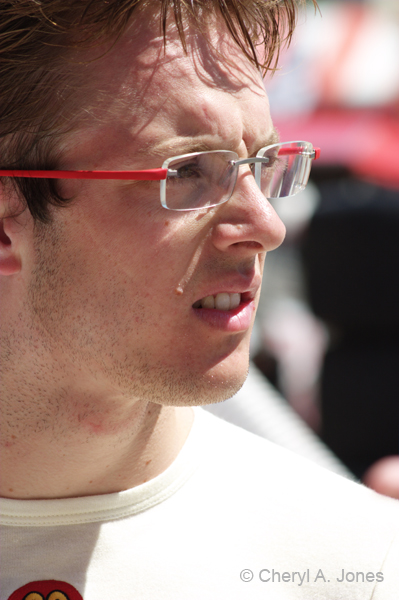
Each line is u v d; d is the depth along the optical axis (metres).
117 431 2.03
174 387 1.90
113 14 1.80
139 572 2.02
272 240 1.89
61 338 1.95
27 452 2.04
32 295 1.97
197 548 2.08
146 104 1.82
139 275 1.86
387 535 2.14
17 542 2.02
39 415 2.02
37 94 1.89
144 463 2.11
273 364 6.32
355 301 5.49
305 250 5.67
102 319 1.90
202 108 1.84
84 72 1.84
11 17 1.87
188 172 1.84
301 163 2.22
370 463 5.58
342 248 5.47
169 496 2.15
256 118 1.96
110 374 1.93
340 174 7.01
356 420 5.61
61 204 1.89
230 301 1.97
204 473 2.23
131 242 1.85
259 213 1.88
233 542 2.11
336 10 8.48
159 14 1.84
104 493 2.09
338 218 5.50
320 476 2.32
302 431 3.87
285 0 2.26
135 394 1.93
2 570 2.00
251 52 2.01
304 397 6.28
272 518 2.16
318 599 2.04
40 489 2.06
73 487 2.07
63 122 1.86
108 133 1.83
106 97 1.83
